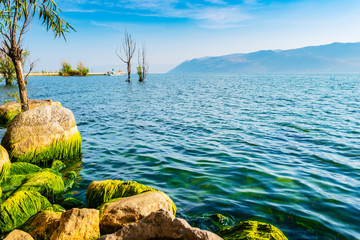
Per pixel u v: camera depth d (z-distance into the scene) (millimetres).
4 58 44594
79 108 23297
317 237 4691
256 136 12641
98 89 47031
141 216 4391
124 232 3406
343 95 32188
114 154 10148
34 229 4207
